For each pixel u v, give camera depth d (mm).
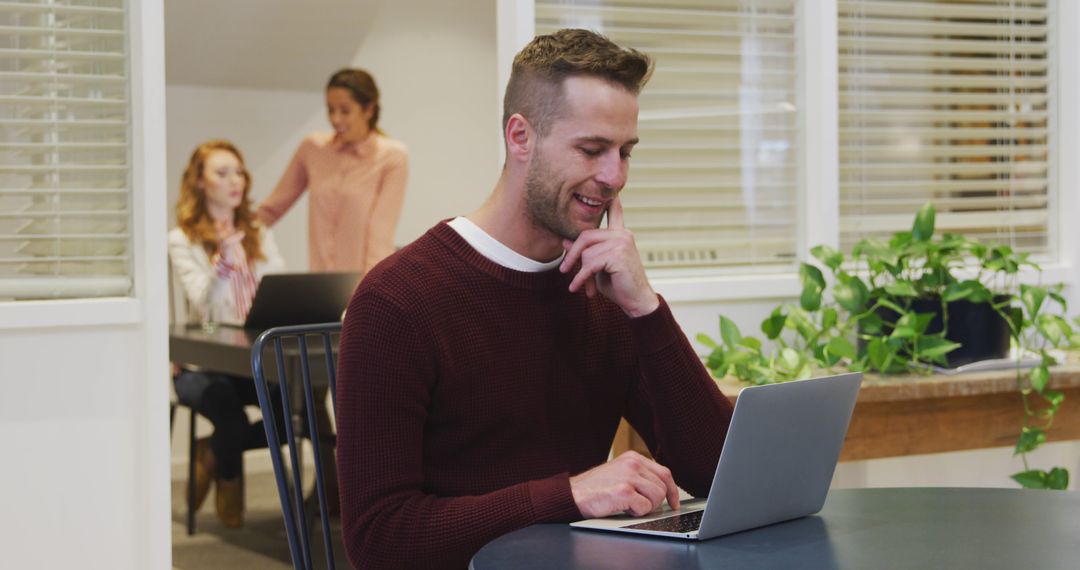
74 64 2508
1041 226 3322
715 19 2977
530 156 1556
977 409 2643
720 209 3012
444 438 1578
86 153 2520
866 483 3012
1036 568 1159
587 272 1562
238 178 4793
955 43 3207
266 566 3779
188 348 3943
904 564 1185
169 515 2535
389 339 1518
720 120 3000
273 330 1725
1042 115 3312
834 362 2676
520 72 1564
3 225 2479
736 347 2693
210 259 4809
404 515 1463
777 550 1252
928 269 2977
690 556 1228
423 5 6090
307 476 5230
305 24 5426
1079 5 3256
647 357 1604
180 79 5492
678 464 1636
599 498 1409
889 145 3176
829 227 3020
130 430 2506
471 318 1571
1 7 2424
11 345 2414
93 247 2535
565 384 1653
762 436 1306
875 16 3150
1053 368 2689
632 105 1537
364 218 5098
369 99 5020
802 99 3053
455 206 6273
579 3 2863
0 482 2422
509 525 1414
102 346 2480
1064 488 2787
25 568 2447
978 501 1483
